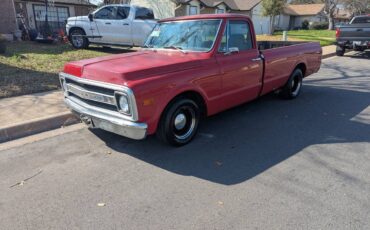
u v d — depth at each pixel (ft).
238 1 132.67
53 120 17.49
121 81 12.38
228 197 10.94
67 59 34.19
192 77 14.24
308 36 91.91
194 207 10.39
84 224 9.57
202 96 15.07
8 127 15.85
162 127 14.03
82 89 14.05
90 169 12.86
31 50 39.50
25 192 11.22
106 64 13.99
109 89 12.68
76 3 71.20
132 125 12.41
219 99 16.16
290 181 12.00
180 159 13.79
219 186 11.65
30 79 25.36
